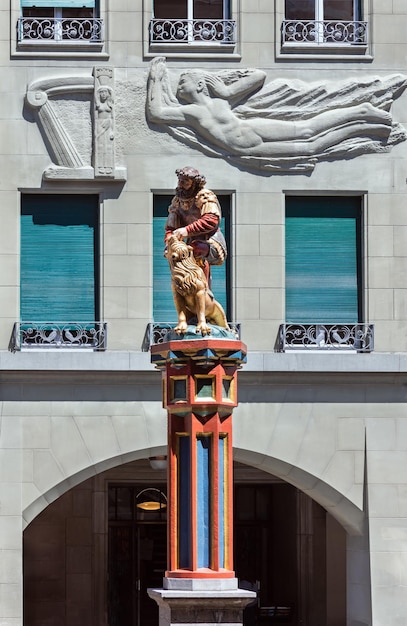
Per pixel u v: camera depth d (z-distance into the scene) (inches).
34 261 1322.6
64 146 1316.4
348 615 1350.9
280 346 1323.8
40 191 1320.1
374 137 1346.0
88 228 1328.7
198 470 893.2
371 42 1352.1
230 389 906.1
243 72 1330.0
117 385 1306.6
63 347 1315.2
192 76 1327.5
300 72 1344.7
